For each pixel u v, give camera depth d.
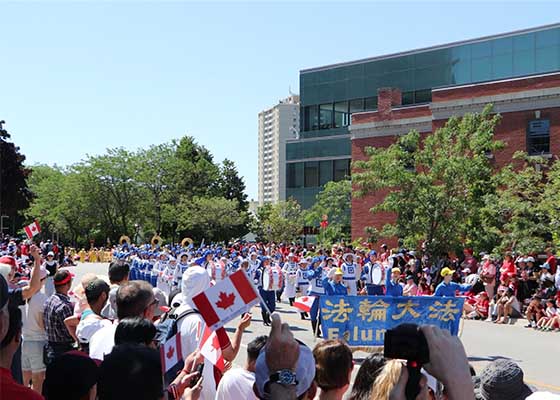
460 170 30.00
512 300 22.41
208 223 71.12
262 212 74.88
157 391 3.24
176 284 26.89
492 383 3.77
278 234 57.91
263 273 23.09
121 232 76.81
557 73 34.09
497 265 26.42
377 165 31.86
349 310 14.48
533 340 18.28
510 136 35.53
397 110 42.81
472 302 23.69
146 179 72.38
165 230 78.62
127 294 5.36
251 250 34.19
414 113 41.97
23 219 82.25
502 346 17.17
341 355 4.08
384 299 14.55
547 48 45.91
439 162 30.48
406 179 30.66
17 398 3.32
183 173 75.50
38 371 8.61
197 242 75.44
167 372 5.35
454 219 29.94
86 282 6.92
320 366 4.06
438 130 32.03
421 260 29.73
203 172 77.44
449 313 14.72
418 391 2.59
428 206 30.23
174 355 5.40
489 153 36.00
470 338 18.64
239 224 72.81
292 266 27.64
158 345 5.49
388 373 3.26
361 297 14.48
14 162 51.97
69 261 56.81
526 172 29.50
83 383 3.82
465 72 49.59
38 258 7.71
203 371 5.34
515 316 22.62
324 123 57.50
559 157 33.53
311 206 57.31
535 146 34.81
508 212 28.53
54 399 3.82
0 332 3.54
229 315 4.85
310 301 15.96
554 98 34.19
